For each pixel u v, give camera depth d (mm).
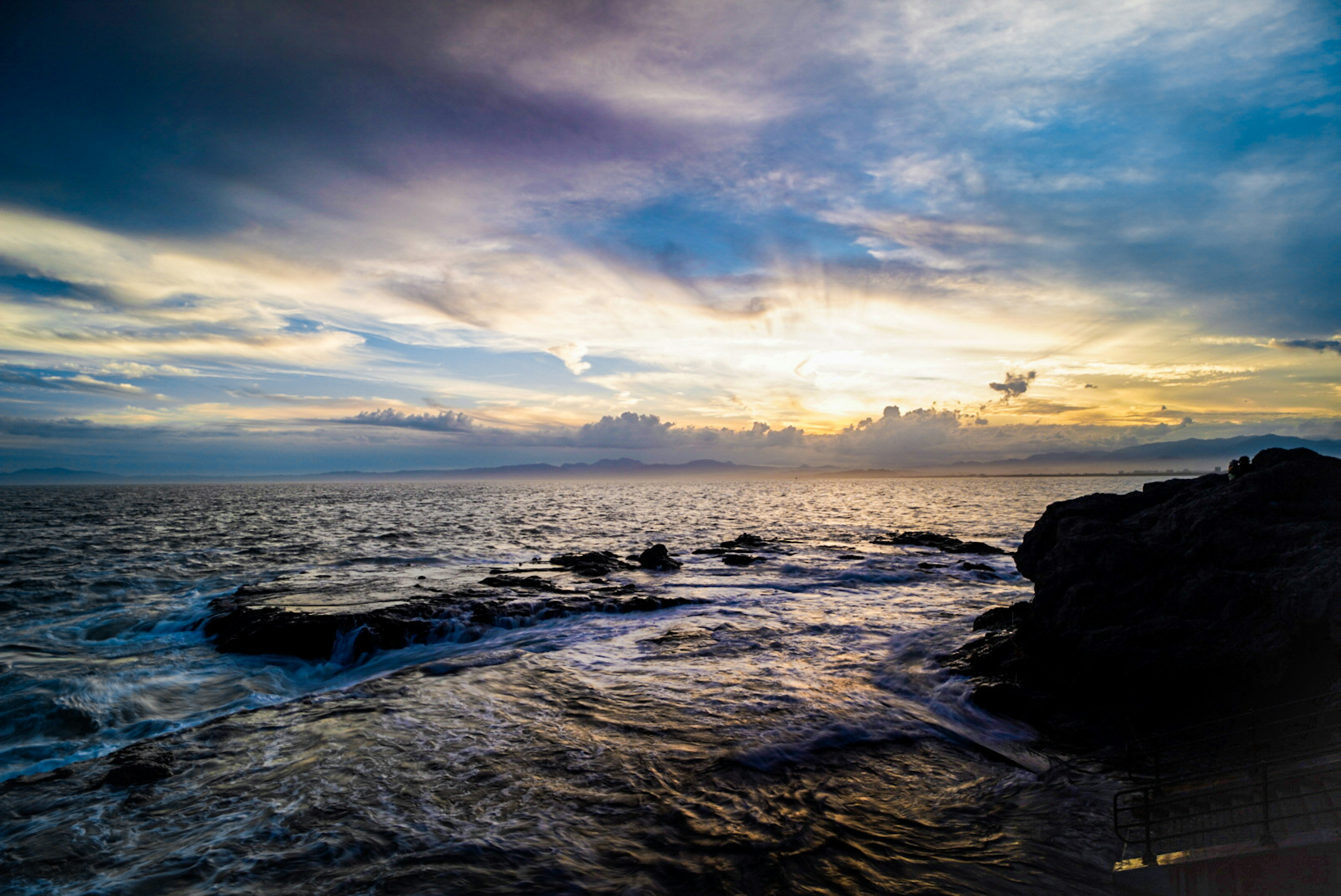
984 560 31234
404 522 57656
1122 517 13078
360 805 7395
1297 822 5668
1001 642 12930
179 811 7250
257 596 20734
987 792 8008
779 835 6836
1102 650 10289
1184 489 12555
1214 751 7934
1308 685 8297
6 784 8000
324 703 11297
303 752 9016
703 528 53375
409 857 6254
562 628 17656
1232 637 9188
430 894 5648
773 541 40656
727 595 22453
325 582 24156
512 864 6168
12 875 5996
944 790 8062
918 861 6352
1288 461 10906
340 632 15859
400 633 16156
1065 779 8289
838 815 7336
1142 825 6707
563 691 11992
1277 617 8750
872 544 39219
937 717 10703
